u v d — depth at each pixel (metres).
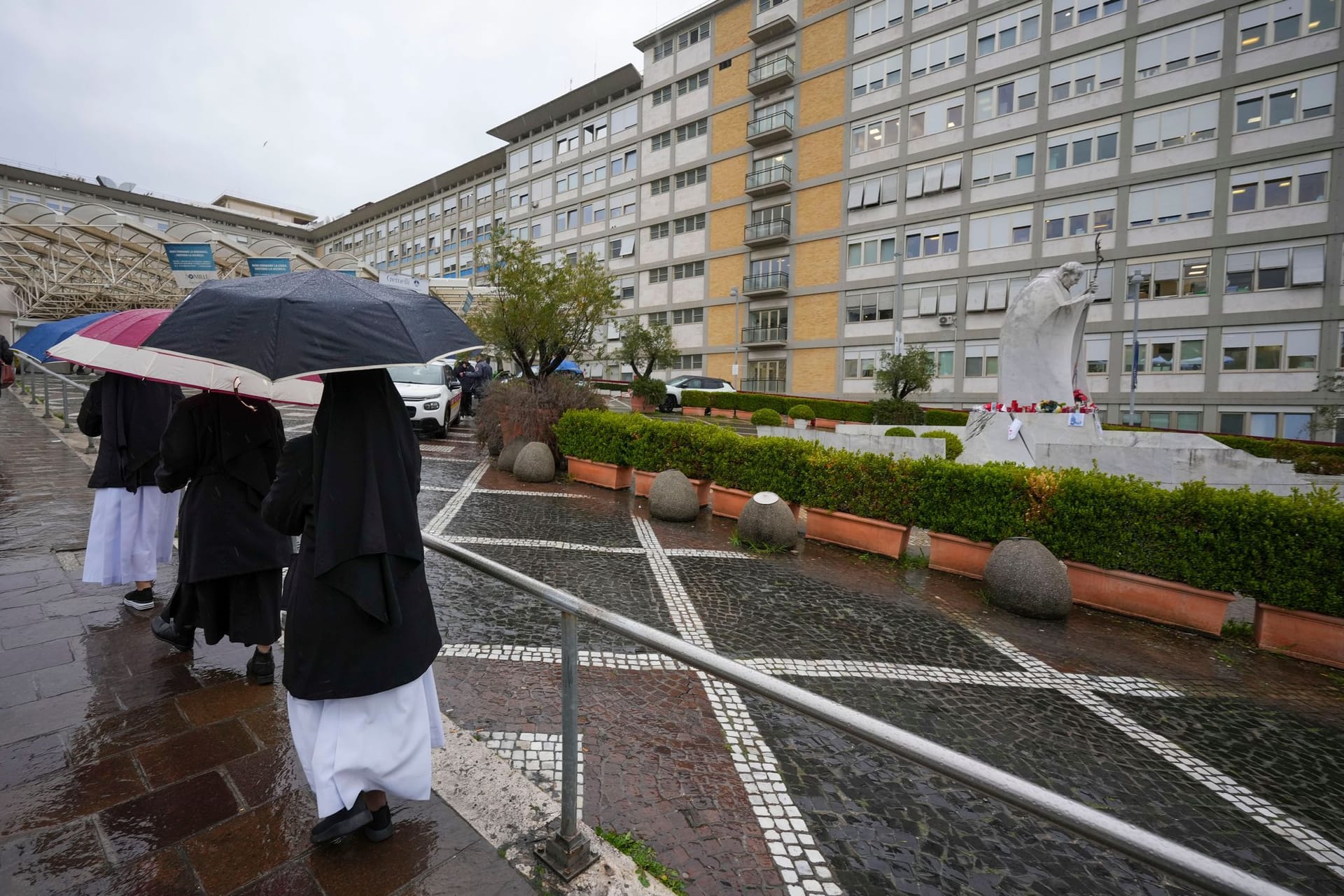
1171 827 2.57
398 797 2.25
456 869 1.97
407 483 1.94
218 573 2.92
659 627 4.38
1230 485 8.55
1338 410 21.03
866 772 2.81
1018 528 5.69
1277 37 22.94
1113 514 5.26
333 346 1.71
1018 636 4.65
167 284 33.31
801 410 24.69
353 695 1.84
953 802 2.64
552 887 1.91
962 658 4.18
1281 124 22.97
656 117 40.53
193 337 1.76
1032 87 27.41
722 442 8.21
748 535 6.74
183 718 2.77
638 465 9.23
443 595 4.76
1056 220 27.11
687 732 3.06
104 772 2.38
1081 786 2.82
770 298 35.66
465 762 2.57
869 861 2.25
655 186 40.84
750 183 35.75
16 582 4.19
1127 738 3.26
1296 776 2.99
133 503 3.74
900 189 30.80
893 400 24.69
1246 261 23.75
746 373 36.84
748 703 3.40
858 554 6.71
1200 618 4.91
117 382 3.68
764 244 35.44
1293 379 23.11
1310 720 3.58
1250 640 4.83
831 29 32.91
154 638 3.52
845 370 32.81
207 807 2.21
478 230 54.94
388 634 1.88
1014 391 10.11
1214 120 24.06
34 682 3.00
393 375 14.61
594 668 3.69
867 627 4.62
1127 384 26.03
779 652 4.07
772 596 5.19
